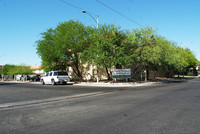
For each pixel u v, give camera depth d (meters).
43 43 26.64
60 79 24.09
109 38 22.59
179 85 19.45
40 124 5.08
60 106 8.11
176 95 10.65
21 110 7.41
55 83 25.83
